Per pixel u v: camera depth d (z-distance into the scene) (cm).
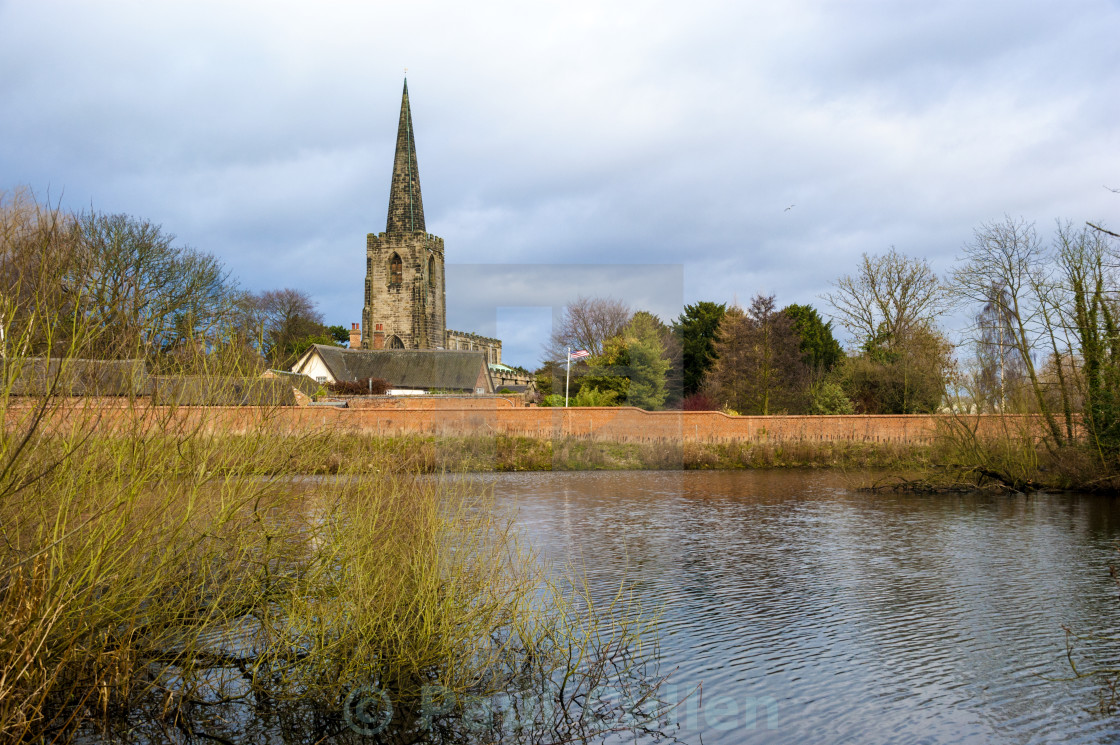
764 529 1611
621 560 640
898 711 695
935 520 1733
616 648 708
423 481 608
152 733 613
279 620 713
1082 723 680
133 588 608
